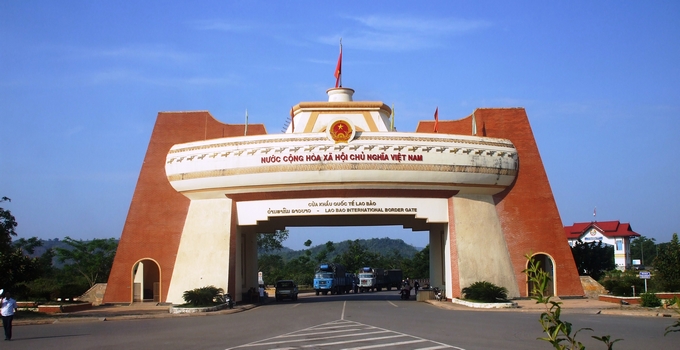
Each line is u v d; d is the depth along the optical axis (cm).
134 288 4734
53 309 3884
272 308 4225
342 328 2625
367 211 4412
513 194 4728
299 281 9919
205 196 4638
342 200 4412
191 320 3322
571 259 4634
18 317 3431
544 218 4700
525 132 4841
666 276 4262
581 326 2658
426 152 4331
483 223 4578
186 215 4750
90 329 2870
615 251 10044
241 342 2217
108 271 7719
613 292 4347
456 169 4388
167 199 4781
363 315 3319
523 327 2634
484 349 1958
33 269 3697
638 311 3378
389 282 8838
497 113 4872
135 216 4759
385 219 5084
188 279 4512
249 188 4438
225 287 4434
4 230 5112
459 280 4406
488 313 3459
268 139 4347
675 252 4269
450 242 4528
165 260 4688
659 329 2541
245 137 4412
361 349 1975
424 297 4762
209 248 4534
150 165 4847
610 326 2664
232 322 3103
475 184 4512
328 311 3688
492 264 4500
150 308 4297
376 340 2194
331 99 5103
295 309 3994
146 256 4694
